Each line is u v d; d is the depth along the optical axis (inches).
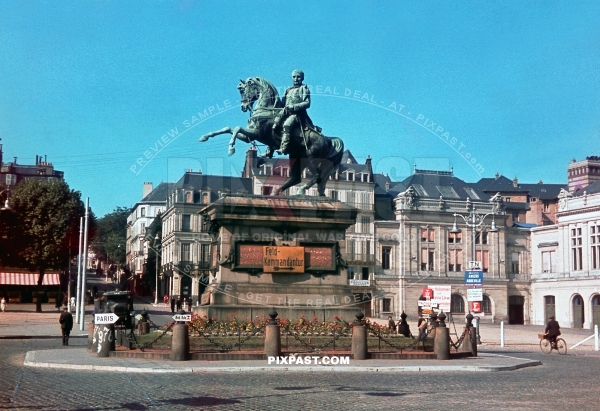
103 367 726.5
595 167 4330.7
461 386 639.1
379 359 837.2
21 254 2687.0
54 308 2935.5
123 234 4439.0
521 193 4229.8
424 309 1368.1
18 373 700.0
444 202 3383.4
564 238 3294.8
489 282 3422.7
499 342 1604.3
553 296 3383.4
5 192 2738.7
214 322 850.8
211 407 492.7
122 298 1370.6
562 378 740.7
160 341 860.0
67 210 2753.4
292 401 526.6
